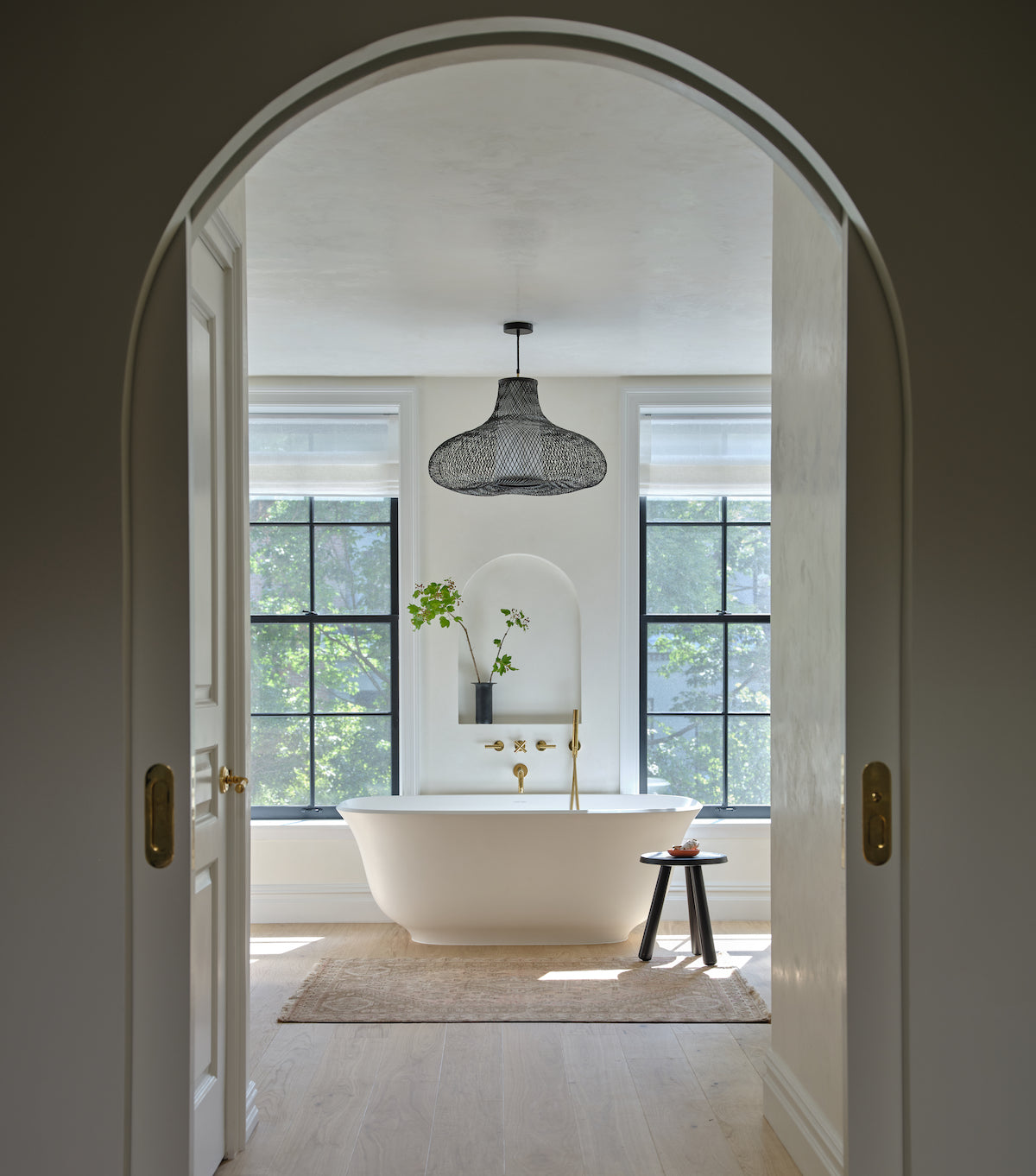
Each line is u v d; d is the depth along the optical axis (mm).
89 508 1825
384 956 5039
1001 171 1862
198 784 2668
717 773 6047
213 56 1838
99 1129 1811
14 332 1827
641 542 6094
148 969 1826
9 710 1824
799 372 2953
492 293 4504
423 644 5992
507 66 2619
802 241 2920
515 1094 3389
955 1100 1841
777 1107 3090
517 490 4992
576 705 6102
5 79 1835
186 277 1860
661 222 3697
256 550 6062
